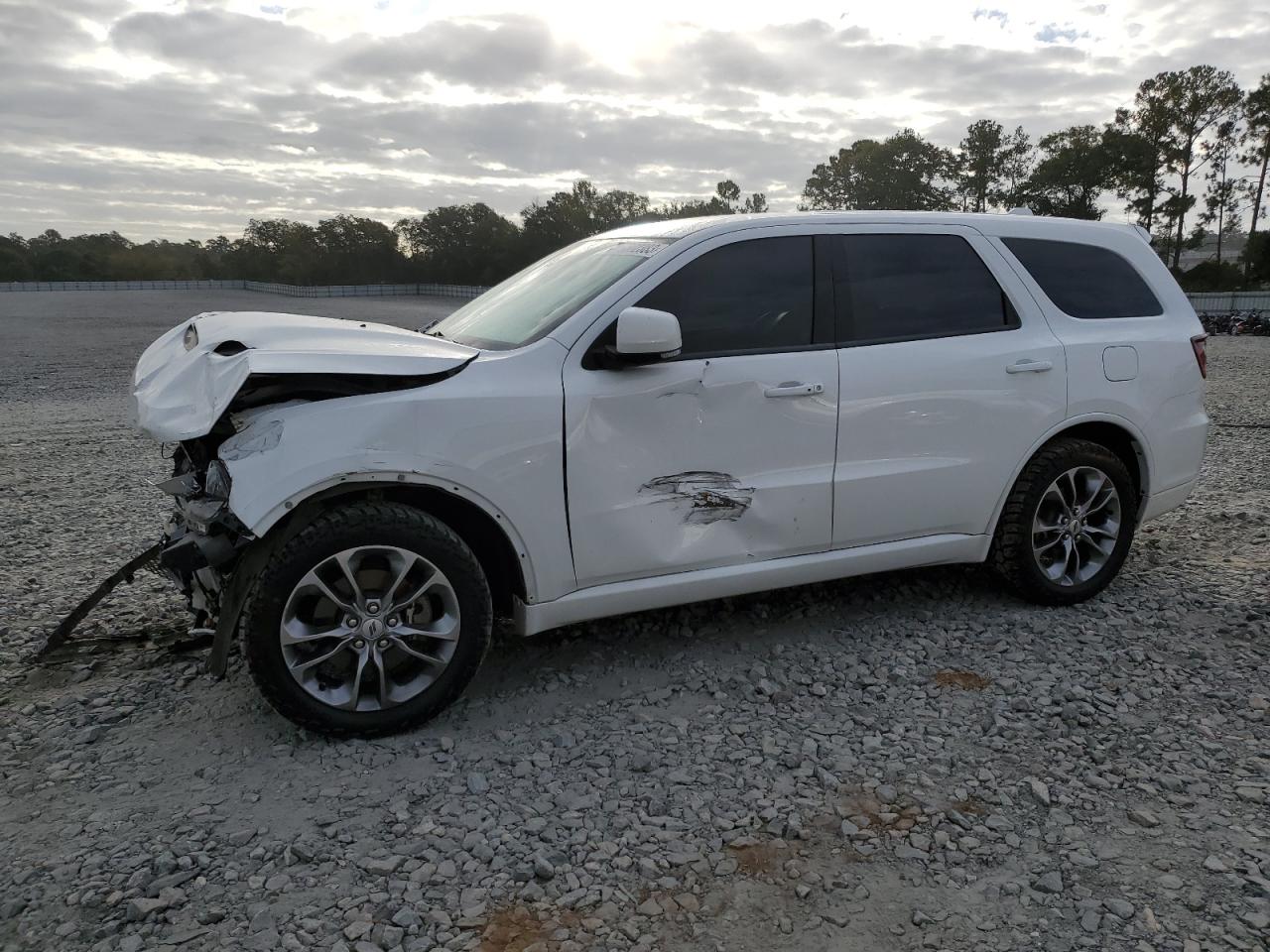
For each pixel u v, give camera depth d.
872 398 3.98
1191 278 66.62
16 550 5.74
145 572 5.26
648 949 2.35
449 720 3.54
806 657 4.08
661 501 3.67
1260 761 3.22
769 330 3.87
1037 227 4.59
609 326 3.61
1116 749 3.31
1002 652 4.13
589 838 2.80
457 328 4.22
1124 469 4.57
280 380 3.20
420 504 3.49
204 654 4.13
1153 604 4.67
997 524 4.46
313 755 3.27
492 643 4.23
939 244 4.29
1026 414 4.32
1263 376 15.71
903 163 76.69
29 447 9.50
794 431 3.85
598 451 3.53
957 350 4.18
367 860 2.67
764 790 3.06
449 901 2.52
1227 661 4.02
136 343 26.48
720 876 2.63
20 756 3.28
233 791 3.04
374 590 3.30
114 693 3.74
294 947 2.34
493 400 3.35
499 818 2.90
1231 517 6.25
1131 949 2.33
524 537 3.46
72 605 4.77
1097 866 2.67
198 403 3.26
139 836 2.79
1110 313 4.66
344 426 3.15
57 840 2.78
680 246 3.79
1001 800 2.99
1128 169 65.44
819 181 81.62
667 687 3.81
